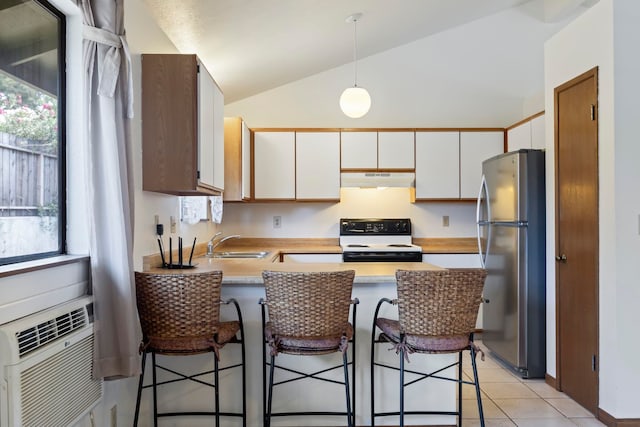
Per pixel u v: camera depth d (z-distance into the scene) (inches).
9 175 58.1
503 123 180.9
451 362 92.5
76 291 67.9
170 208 109.3
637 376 89.4
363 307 92.7
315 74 179.8
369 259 161.9
